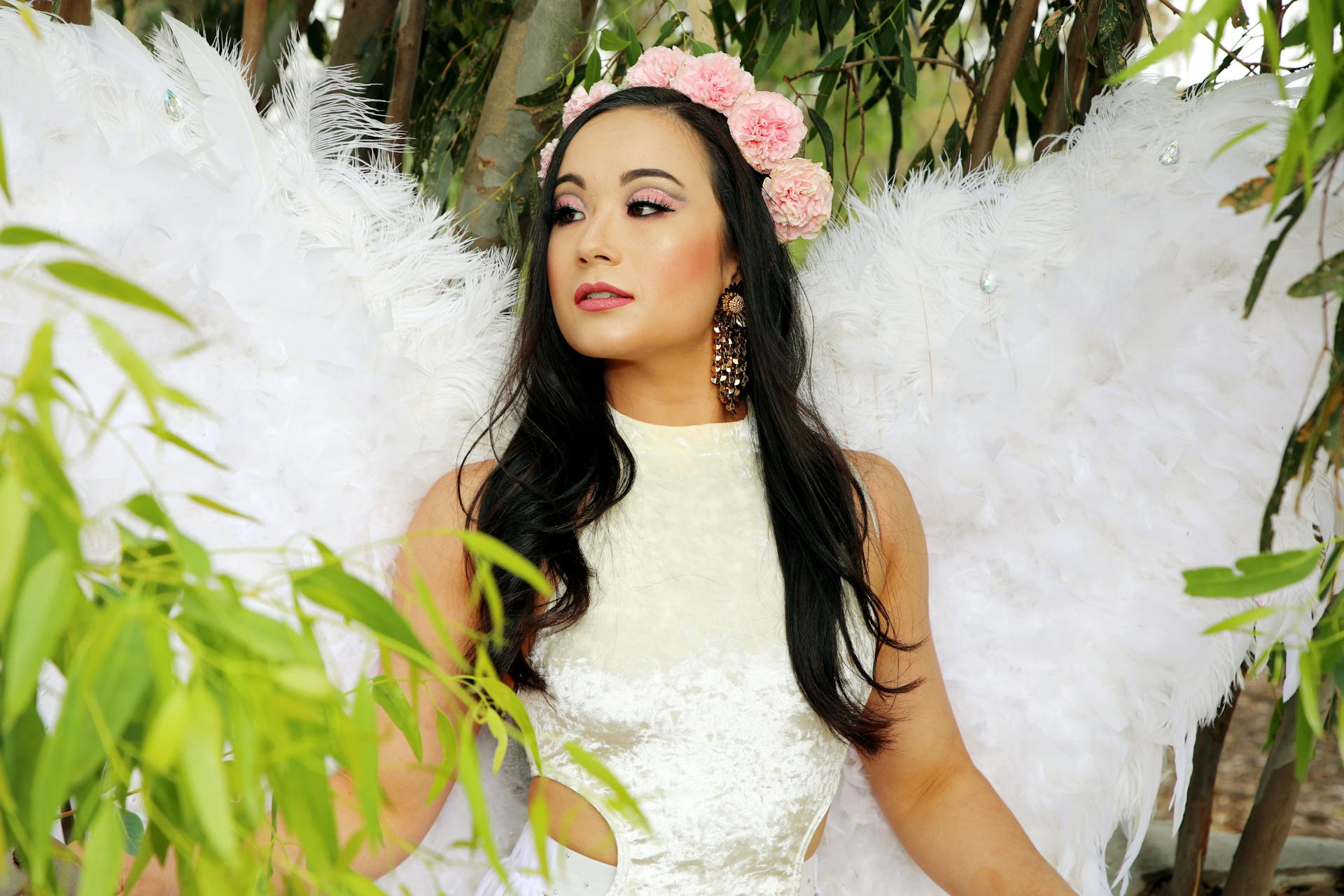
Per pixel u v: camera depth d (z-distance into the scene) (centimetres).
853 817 155
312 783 54
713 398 148
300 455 136
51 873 72
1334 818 271
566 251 136
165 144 135
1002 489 153
